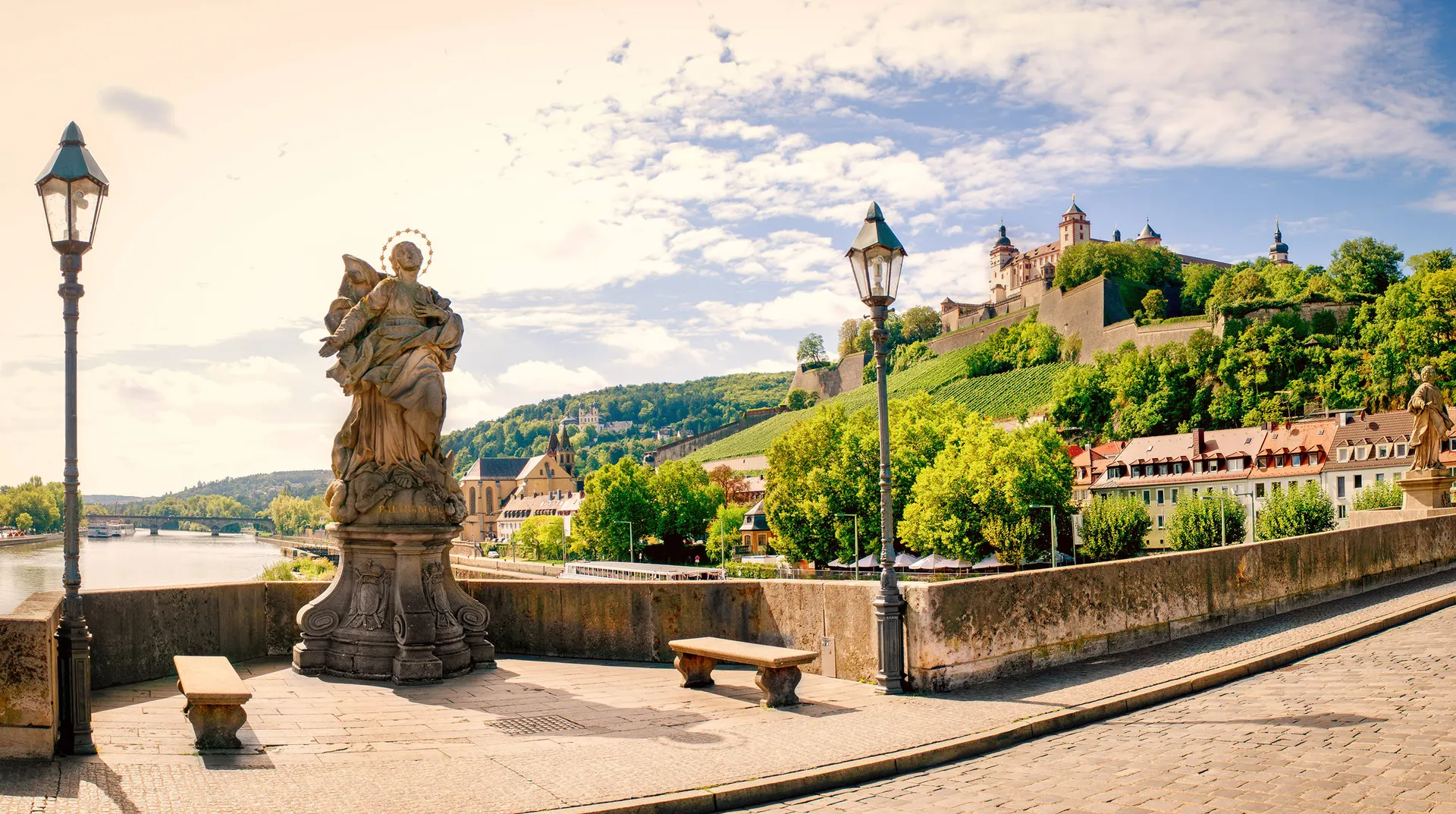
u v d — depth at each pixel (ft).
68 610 31.53
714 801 28.22
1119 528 306.55
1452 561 86.43
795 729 36.09
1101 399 513.86
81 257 32.99
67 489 31.99
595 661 52.65
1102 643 49.44
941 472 293.43
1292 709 37.17
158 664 46.55
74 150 32.63
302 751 32.71
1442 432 93.56
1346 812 25.59
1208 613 56.13
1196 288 602.03
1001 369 640.17
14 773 28.60
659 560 467.93
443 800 27.45
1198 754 31.73
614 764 31.35
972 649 43.70
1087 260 630.74
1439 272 434.30
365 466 47.11
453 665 47.06
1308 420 390.63
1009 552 281.95
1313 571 65.98
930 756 32.81
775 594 50.80
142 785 27.94
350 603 47.06
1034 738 35.86
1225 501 315.17
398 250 48.24
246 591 51.60
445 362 49.08
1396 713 35.27
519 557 593.42
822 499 329.31
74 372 32.53
